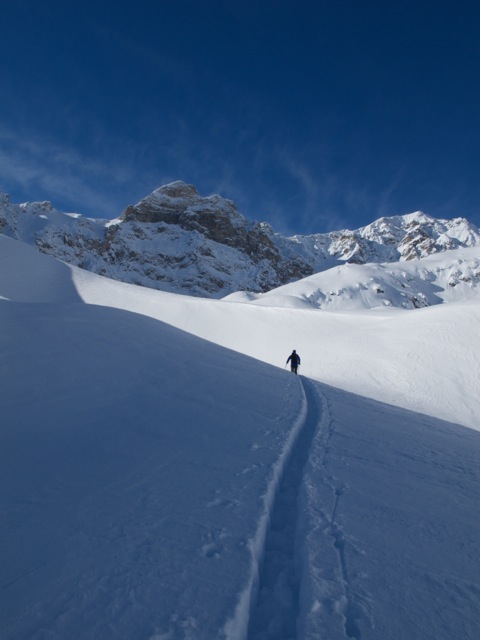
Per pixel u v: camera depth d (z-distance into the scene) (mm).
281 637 2645
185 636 2348
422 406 21562
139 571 2984
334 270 167625
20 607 2582
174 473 5000
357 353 31094
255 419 7840
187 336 18219
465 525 4285
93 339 12203
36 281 56312
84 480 4746
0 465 5152
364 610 2721
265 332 42219
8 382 8180
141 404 7957
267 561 3580
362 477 5512
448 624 2656
